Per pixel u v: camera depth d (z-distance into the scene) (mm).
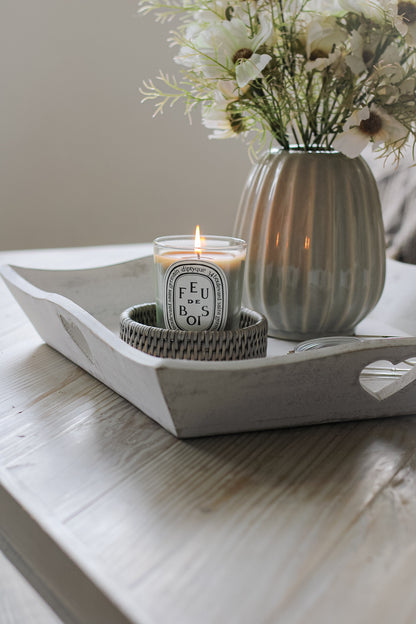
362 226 738
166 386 487
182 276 610
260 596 361
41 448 521
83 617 391
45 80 1797
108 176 1936
